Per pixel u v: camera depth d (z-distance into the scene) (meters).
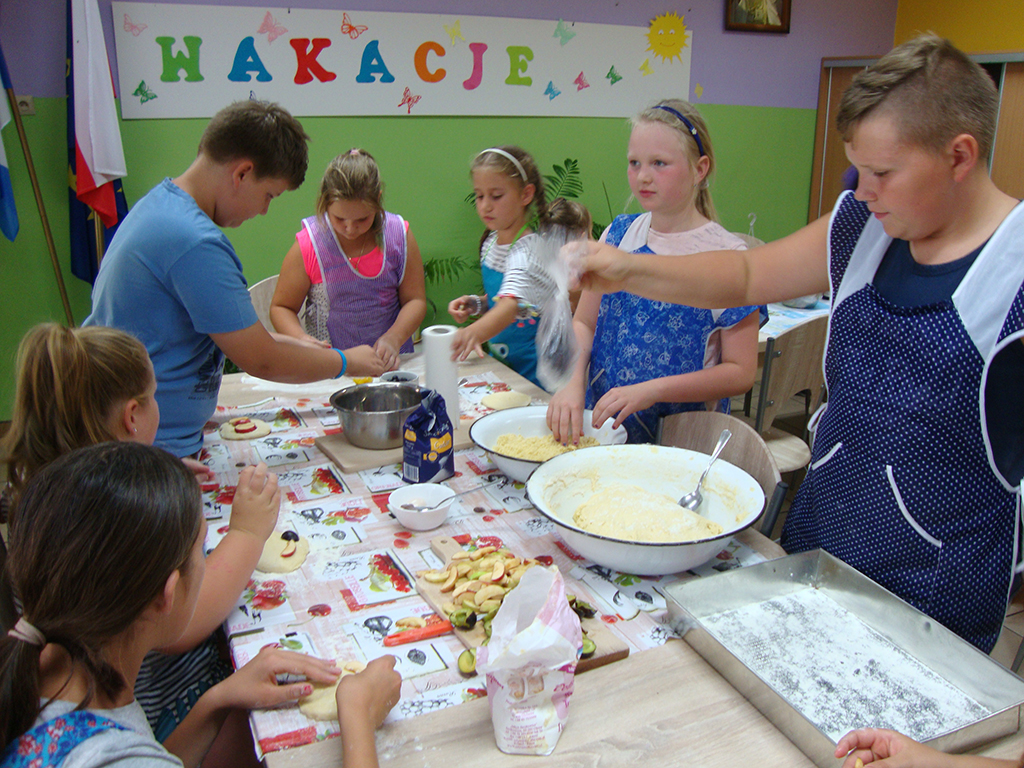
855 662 0.94
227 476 1.51
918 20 4.29
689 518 1.15
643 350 1.71
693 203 1.69
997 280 0.94
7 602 1.18
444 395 1.68
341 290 2.33
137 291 1.38
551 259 1.54
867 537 1.10
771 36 4.09
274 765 0.79
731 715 0.85
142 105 2.95
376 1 3.19
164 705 1.17
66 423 0.98
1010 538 1.05
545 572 0.83
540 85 3.61
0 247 2.89
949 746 0.78
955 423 1.00
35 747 0.65
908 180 0.91
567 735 0.82
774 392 2.41
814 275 1.21
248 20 3.01
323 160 3.30
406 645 0.98
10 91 2.65
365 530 1.28
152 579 0.71
